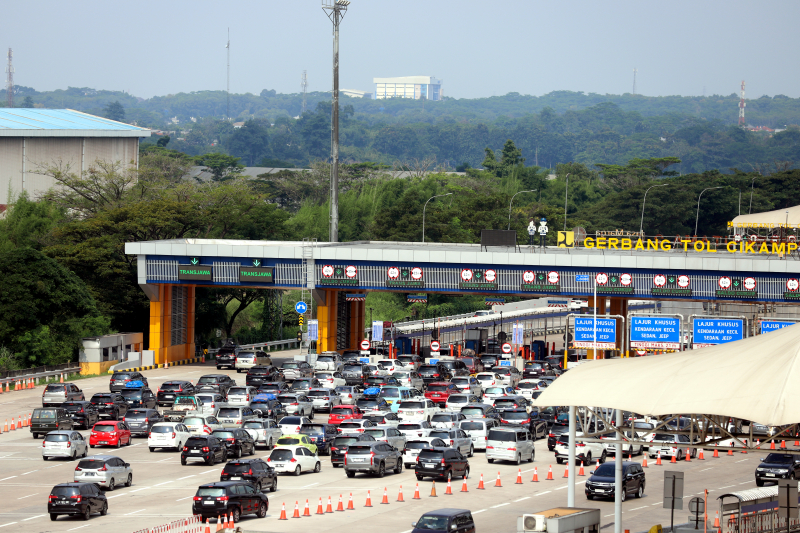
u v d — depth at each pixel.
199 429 142.88
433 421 146.12
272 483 111.94
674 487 86.69
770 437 69.75
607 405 70.38
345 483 118.25
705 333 163.38
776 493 96.94
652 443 74.31
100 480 109.81
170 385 175.38
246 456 135.38
